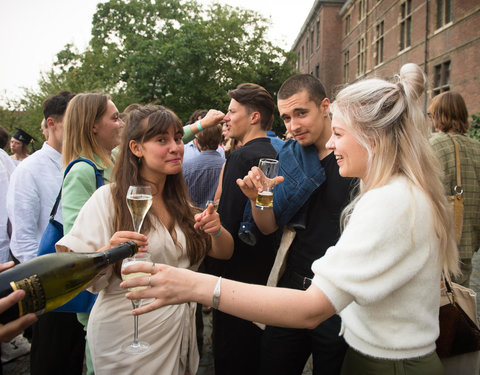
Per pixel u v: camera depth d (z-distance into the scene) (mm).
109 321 1414
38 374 1927
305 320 956
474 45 10805
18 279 931
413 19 14648
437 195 1062
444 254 1090
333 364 1653
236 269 2238
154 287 943
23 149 5098
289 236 1845
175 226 1600
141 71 19562
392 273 959
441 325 1401
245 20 22203
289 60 23672
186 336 1574
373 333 1079
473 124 7406
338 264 962
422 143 1067
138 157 1564
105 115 2004
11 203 2135
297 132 1765
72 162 1783
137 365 1380
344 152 1112
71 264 1055
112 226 1456
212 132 3107
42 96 16984
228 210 2180
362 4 21125
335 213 1708
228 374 2244
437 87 13141
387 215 953
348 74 23969
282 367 1834
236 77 21812
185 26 20328
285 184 1791
